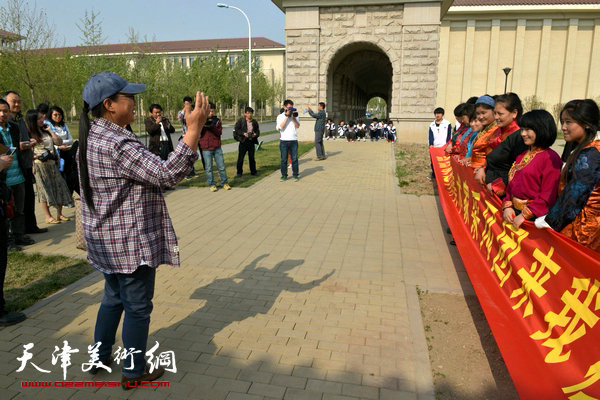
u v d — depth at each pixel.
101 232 2.71
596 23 33.44
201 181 10.77
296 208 7.97
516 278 3.24
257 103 57.25
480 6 34.03
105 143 2.61
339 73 28.41
